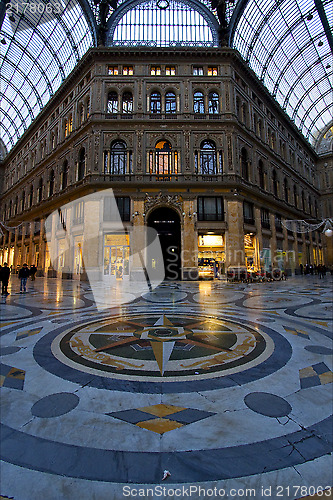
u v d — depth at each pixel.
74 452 1.71
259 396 2.48
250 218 22.95
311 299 9.57
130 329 5.08
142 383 2.75
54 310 7.29
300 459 1.65
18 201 35.72
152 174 20.59
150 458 1.66
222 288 14.19
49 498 1.37
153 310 7.29
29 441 1.81
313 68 32.50
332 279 22.59
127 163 20.83
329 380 2.84
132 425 2.01
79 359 3.45
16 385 2.70
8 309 7.45
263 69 30.05
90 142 21.27
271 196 26.45
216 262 20.22
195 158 21.27
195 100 22.22
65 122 26.30
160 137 21.14
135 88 21.77
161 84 21.95
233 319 6.06
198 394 2.52
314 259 37.56
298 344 4.12
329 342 4.23
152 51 21.70
